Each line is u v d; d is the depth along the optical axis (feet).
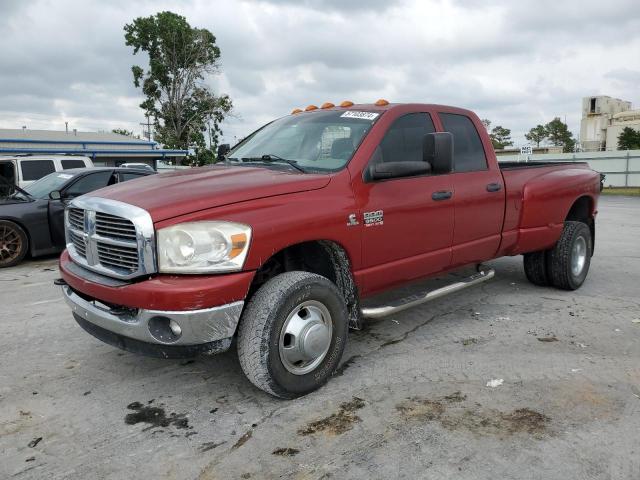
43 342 14.97
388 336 15.02
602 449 9.27
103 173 29.94
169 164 131.34
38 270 25.72
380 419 10.40
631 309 17.46
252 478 8.65
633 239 33.12
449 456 9.12
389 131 13.64
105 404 11.25
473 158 16.05
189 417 10.65
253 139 15.90
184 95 164.25
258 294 10.63
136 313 10.21
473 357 13.46
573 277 19.45
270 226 10.49
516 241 17.39
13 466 9.06
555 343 14.39
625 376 12.23
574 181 19.22
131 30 156.87
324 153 13.24
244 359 10.61
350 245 12.05
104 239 10.66
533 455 9.11
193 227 9.89
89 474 8.82
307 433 9.95
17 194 28.07
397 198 13.12
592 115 270.05
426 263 14.23
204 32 161.27
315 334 11.09
